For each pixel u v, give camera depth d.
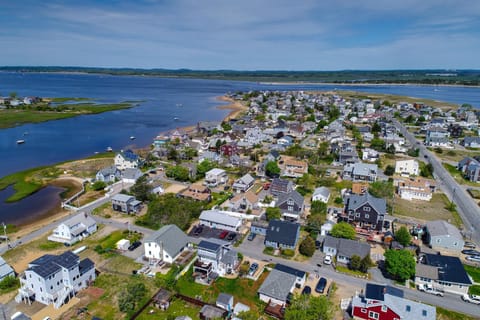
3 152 115.25
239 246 55.69
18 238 58.12
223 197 75.94
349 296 43.41
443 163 106.62
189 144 120.56
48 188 83.12
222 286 45.09
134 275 47.03
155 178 89.25
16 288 44.53
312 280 46.78
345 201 69.44
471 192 81.94
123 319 38.69
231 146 113.50
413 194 77.88
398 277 47.47
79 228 58.22
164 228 54.56
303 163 94.56
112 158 107.94
